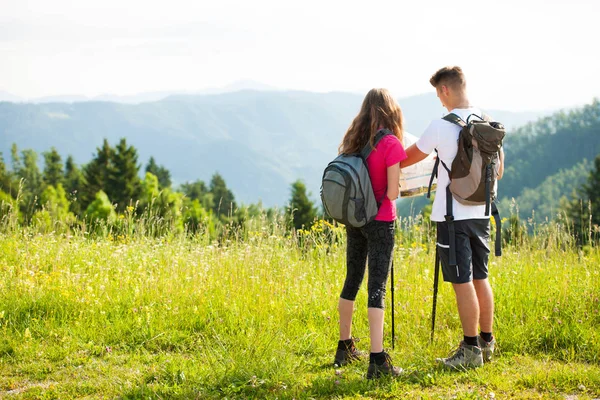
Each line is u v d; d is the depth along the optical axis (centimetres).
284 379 421
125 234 938
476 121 431
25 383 428
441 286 614
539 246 786
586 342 471
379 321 427
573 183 17000
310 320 551
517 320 521
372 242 435
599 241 772
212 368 439
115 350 494
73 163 11500
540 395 388
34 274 660
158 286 633
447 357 452
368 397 392
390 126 438
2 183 7025
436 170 457
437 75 457
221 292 612
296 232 848
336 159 439
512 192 19362
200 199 10744
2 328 527
